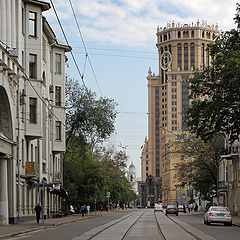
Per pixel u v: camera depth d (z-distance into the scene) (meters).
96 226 44.19
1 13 45.22
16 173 49.34
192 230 37.03
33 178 54.94
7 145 45.09
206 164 79.50
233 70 36.78
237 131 42.53
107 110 76.81
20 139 51.31
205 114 41.50
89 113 76.12
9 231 34.31
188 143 80.00
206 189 84.62
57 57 67.81
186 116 44.59
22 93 50.94
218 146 77.88
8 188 46.75
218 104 40.81
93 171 82.62
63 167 79.81
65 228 40.94
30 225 43.97
